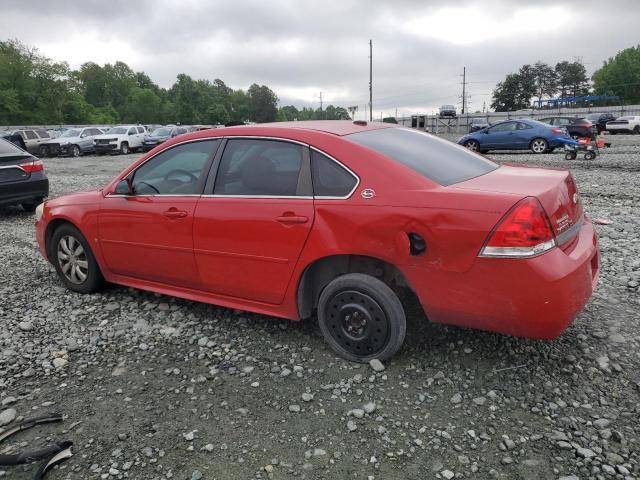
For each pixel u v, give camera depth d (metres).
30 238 7.66
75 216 4.68
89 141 30.69
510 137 20.48
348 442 2.67
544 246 2.79
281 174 3.56
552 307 2.78
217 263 3.84
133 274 4.47
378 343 3.33
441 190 3.03
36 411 3.02
